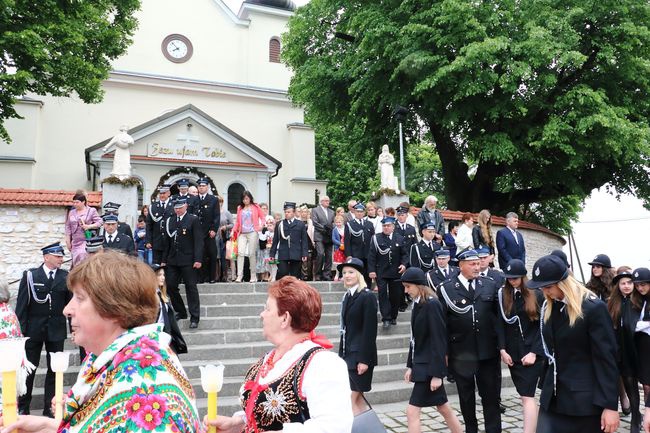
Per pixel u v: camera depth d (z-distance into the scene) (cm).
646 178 1916
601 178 1955
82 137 2364
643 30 1569
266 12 2858
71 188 2302
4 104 1408
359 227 1071
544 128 1583
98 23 1577
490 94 1683
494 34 1608
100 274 163
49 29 1346
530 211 2791
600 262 752
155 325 170
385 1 1803
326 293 1055
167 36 2672
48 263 670
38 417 197
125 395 147
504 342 536
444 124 1767
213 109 2661
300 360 225
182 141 2178
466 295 543
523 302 537
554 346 379
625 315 552
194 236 856
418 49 1659
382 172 1491
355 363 561
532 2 1617
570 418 370
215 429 240
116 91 2464
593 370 363
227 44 2792
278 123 2773
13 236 1104
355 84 1839
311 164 2734
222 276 1181
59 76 1457
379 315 1015
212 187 2138
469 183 2114
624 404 681
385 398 734
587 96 1584
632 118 1781
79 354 744
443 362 505
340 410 211
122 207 1191
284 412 218
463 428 605
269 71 2847
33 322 648
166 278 853
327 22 2095
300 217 1220
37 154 2245
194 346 814
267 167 2305
